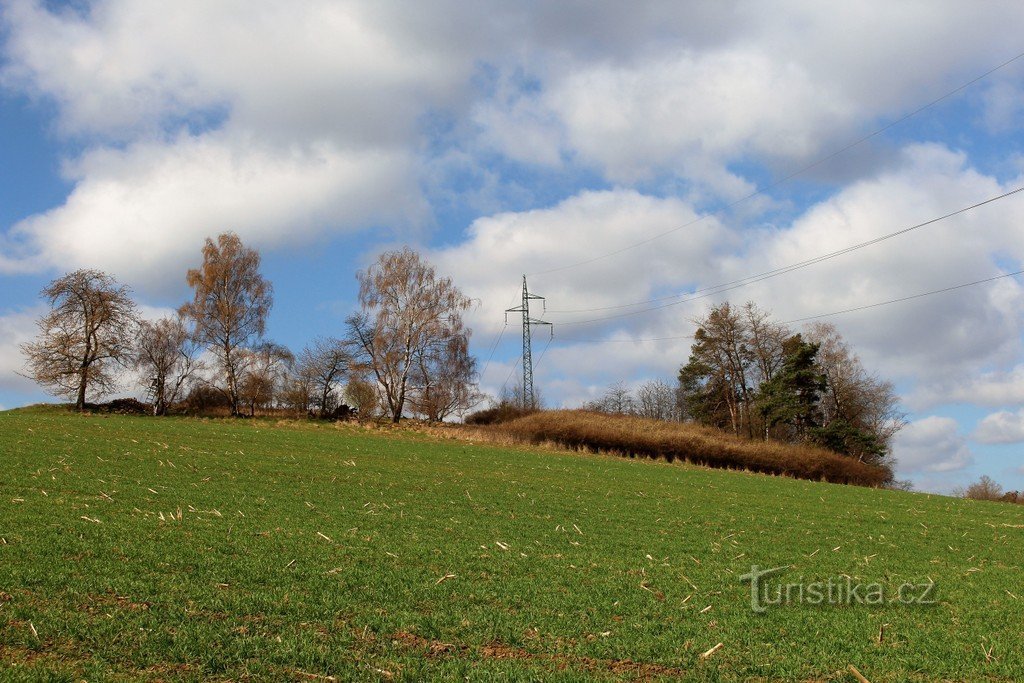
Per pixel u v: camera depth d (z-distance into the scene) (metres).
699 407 88.12
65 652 8.71
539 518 22.52
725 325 85.31
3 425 38.25
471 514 22.36
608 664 9.71
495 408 76.44
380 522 19.62
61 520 16.22
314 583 12.65
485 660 9.55
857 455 75.25
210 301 74.06
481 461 40.19
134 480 23.19
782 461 55.44
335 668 8.91
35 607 10.10
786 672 9.73
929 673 9.97
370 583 12.98
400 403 74.19
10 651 8.63
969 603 14.25
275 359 79.31
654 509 26.41
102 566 12.55
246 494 22.44
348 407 78.94
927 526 26.78
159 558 13.48
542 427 58.03
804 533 22.98
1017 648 11.12
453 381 74.94
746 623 11.91
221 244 75.56
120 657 8.67
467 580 13.77
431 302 75.62
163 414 75.19
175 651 8.93
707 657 10.15
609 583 14.27
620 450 55.72
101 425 43.34
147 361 77.38
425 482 29.20
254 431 47.91
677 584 14.58
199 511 18.86
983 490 69.12
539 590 13.31
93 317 71.88
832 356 82.44
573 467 41.31
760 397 78.31
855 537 22.86
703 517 25.09
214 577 12.48
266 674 8.58
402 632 10.43
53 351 70.56
